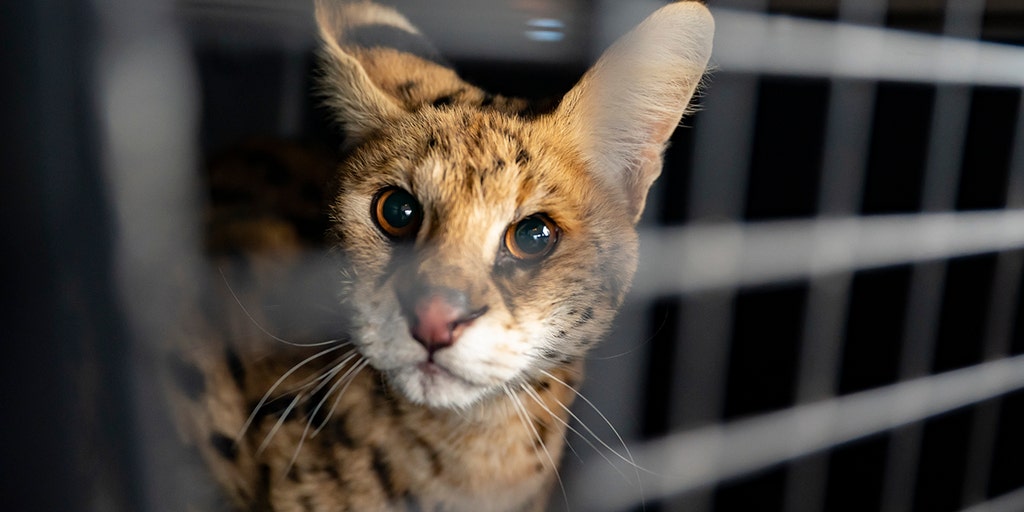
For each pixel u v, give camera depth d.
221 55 0.49
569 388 0.44
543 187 0.40
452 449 0.43
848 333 0.60
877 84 0.52
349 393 0.42
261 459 0.43
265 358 0.43
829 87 0.50
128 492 0.36
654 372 0.56
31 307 0.30
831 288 0.55
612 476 0.50
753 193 0.59
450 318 0.37
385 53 0.47
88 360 0.33
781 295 0.60
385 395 0.42
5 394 0.30
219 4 0.47
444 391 0.38
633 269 0.43
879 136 0.57
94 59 0.30
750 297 0.62
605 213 0.42
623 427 0.52
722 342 0.55
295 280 0.43
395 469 0.43
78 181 0.30
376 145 0.41
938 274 0.56
